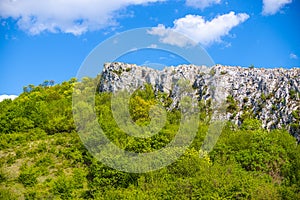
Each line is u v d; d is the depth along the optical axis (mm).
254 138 61031
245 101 137875
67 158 60125
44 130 75312
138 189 42000
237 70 156000
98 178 47594
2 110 87188
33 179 52719
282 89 136000
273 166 54875
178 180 42094
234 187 41125
